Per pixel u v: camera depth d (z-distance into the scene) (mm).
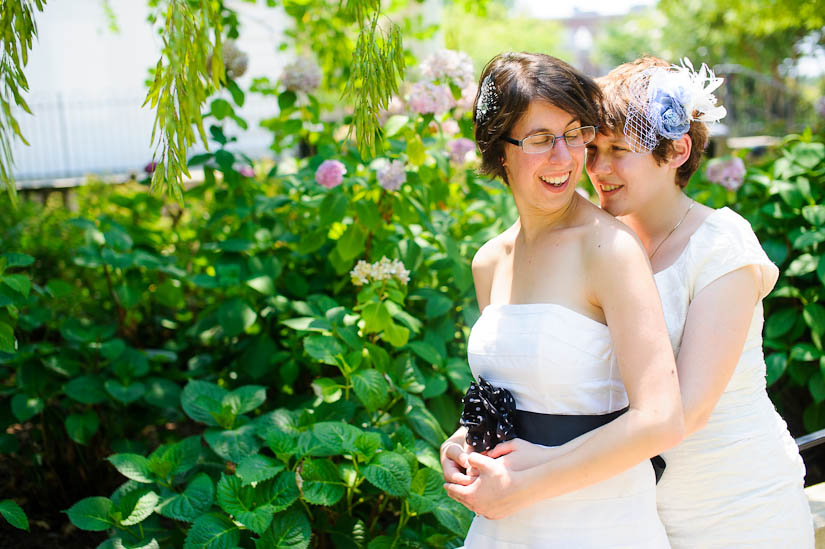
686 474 1611
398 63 1718
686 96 1566
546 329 1427
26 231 5152
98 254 3422
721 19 15680
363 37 1704
